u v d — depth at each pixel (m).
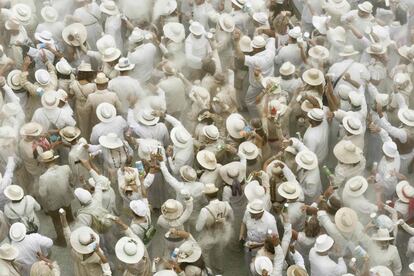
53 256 11.63
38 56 13.30
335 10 14.97
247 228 10.30
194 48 13.58
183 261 9.77
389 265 10.05
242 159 11.06
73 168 11.54
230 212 10.48
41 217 12.28
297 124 12.83
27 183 12.01
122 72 12.46
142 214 10.14
